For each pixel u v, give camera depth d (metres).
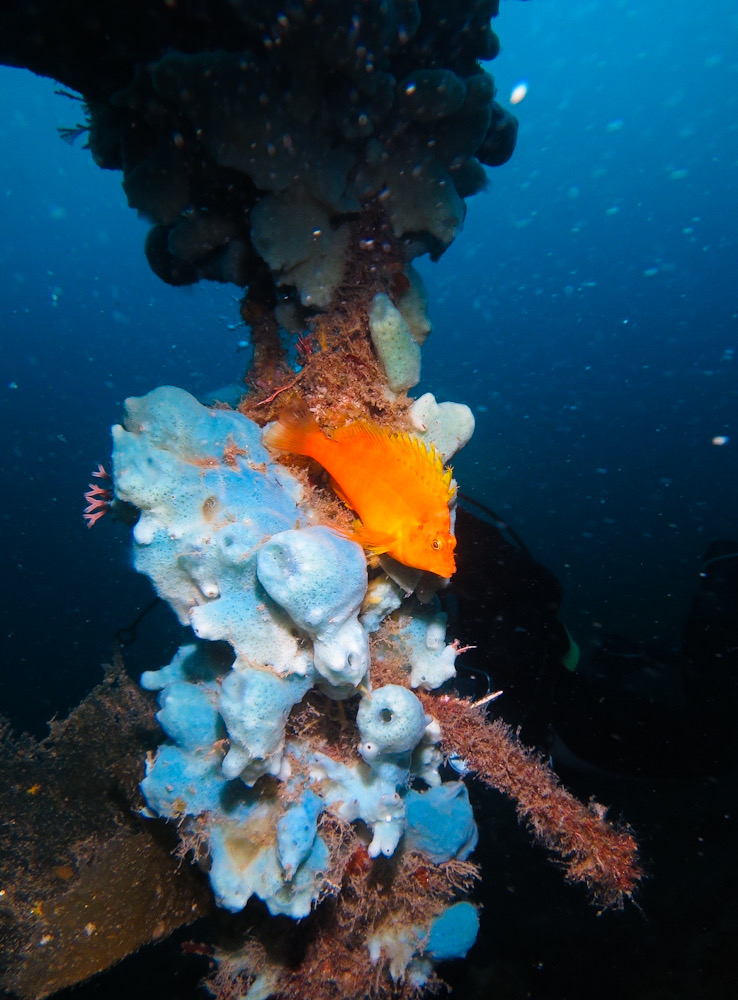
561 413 39.88
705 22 48.62
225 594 1.87
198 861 2.25
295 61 2.43
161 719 2.07
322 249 2.79
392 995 2.61
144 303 54.72
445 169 3.02
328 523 2.22
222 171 2.83
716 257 66.06
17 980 2.43
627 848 2.17
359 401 2.67
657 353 55.12
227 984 2.56
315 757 2.15
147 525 1.93
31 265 51.84
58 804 3.31
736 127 58.06
